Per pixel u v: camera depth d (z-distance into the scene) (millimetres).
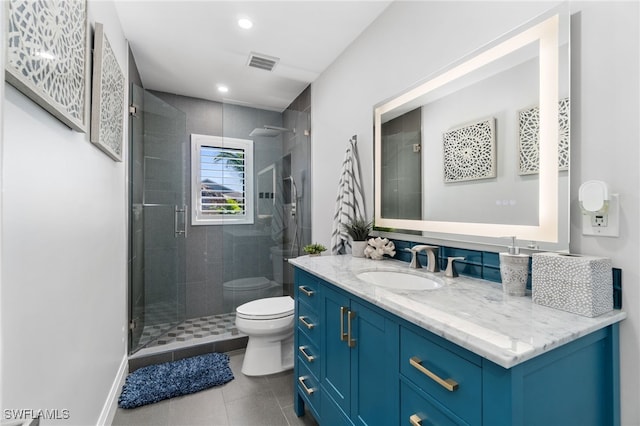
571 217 990
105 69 1412
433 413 816
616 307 877
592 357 810
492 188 1230
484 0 1266
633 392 841
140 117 2525
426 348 844
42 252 873
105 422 1528
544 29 1049
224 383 2039
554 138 1021
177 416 1712
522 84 1118
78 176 1167
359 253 1896
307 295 1631
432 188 1523
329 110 2523
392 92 1802
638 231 841
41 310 867
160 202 2738
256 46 2225
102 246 1517
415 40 1628
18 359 747
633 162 852
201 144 3201
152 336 2576
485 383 676
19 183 755
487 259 1265
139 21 1917
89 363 1298
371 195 2010
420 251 1510
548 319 809
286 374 2180
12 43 651
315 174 2773
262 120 2922
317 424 1651
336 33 2092
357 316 1175
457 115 1382
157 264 2686
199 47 2234
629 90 860
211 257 3240
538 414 683
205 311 3211
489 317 826
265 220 2914
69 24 1004
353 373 1201
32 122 820
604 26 911
